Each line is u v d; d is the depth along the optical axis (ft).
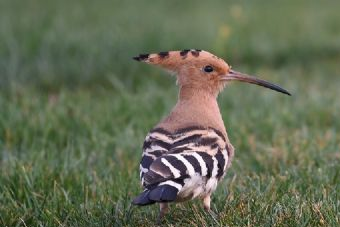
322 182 49.49
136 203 35.09
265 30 118.11
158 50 99.45
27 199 48.42
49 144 61.62
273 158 57.11
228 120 67.26
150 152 39.52
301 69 98.22
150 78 88.07
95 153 59.47
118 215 44.83
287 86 84.64
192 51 46.83
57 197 47.73
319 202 43.55
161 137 40.63
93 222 44.04
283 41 111.34
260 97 77.41
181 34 109.50
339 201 44.16
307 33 116.78
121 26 111.96
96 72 90.12
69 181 51.37
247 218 41.91
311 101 74.38
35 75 88.43
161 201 35.22
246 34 114.93
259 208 43.57
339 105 73.05
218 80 46.75
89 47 96.32
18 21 110.83
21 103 71.77
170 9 140.26
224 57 102.99
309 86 85.25
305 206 42.86
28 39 97.60
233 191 48.16
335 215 41.63
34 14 120.88
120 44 97.76
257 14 132.67
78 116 67.41
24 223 44.01
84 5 137.90
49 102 73.20
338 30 120.98
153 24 116.78
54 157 57.62
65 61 92.27
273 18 128.77
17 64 89.56
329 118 69.87
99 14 125.90
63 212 46.11
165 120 43.65
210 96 46.47
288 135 63.98
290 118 68.69
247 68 96.68
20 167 51.24
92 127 65.31
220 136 42.14
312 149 58.59
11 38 96.37
